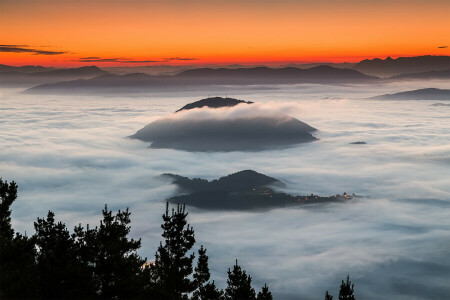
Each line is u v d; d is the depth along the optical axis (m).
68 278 22.72
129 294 25.45
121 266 25.12
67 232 24.36
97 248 24.81
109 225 25.89
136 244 27.77
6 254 24.98
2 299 21.77
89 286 23.06
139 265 28.11
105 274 24.98
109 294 24.94
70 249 24.27
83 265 24.05
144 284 29.00
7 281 22.83
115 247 25.17
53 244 24.95
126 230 27.66
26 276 23.80
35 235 26.47
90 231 25.70
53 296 22.77
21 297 22.27
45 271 23.09
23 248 25.50
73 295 22.44
